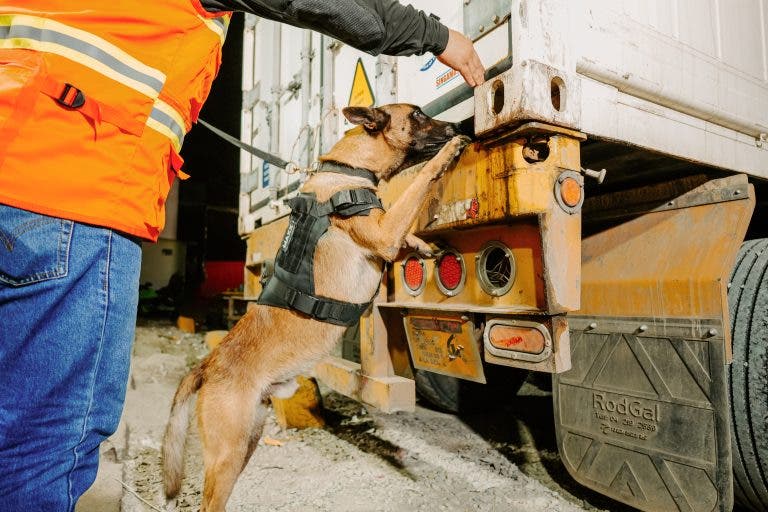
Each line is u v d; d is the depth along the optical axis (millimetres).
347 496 2232
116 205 910
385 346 2395
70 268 875
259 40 4348
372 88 2482
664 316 1816
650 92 1721
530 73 1413
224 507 1956
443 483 2355
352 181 2166
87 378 930
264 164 4023
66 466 909
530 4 1430
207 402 2051
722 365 1646
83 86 845
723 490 1608
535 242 1607
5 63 800
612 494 1932
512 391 3434
